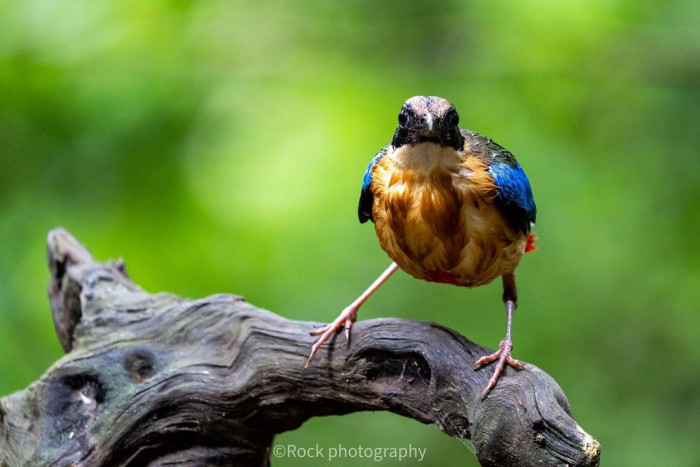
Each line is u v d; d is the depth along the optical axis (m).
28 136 12.67
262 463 8.84
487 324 14.11
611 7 14.42
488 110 15.04
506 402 7.11
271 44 14.94
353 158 14.74
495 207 7.75
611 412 13.75
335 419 14.09
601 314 14.23
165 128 13.08
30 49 12.80
